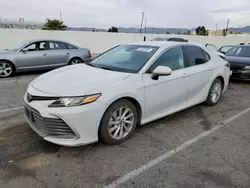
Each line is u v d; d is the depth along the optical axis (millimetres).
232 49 8867
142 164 2664
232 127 3822
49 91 2758
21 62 7625
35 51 7906
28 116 3041
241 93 6172
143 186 2293
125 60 3691
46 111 2646
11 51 7562
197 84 4262
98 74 3229
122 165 2631
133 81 3139
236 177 2467
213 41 24688
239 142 3287
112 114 2939
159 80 3439
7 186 2223
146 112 3385
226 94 6027
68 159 2715
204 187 2301
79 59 9000
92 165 2611
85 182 2324
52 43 8352
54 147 2967
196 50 4414
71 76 3186
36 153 2816
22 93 5504
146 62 3449
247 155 2924
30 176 2385
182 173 2516
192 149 3047
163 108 3664
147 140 3258
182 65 3984
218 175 2494
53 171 2480
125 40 20422
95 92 2744
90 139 2785
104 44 19531
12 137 3201
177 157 2838
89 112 2680
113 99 2863
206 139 3354
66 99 2627
